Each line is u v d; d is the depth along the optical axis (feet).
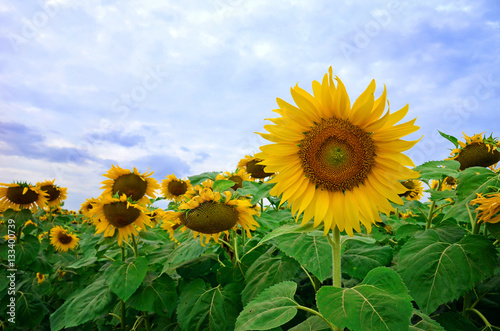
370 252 2.44
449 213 2.12
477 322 2.32
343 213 1.64
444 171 2.36
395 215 3.74
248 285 2.40
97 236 3.82
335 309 1.25
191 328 2.48
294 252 2.12
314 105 1.62
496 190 2.06
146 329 3.22
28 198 4.48
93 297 2.95
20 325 3.89
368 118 1.57
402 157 1.58
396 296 1.25
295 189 1.69
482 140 2.90
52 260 5.25
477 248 1.97
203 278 3.17
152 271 3.32
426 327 1.66
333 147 1.63
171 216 2.96
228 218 2.60
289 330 1.89
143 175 3.91
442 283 1.89
